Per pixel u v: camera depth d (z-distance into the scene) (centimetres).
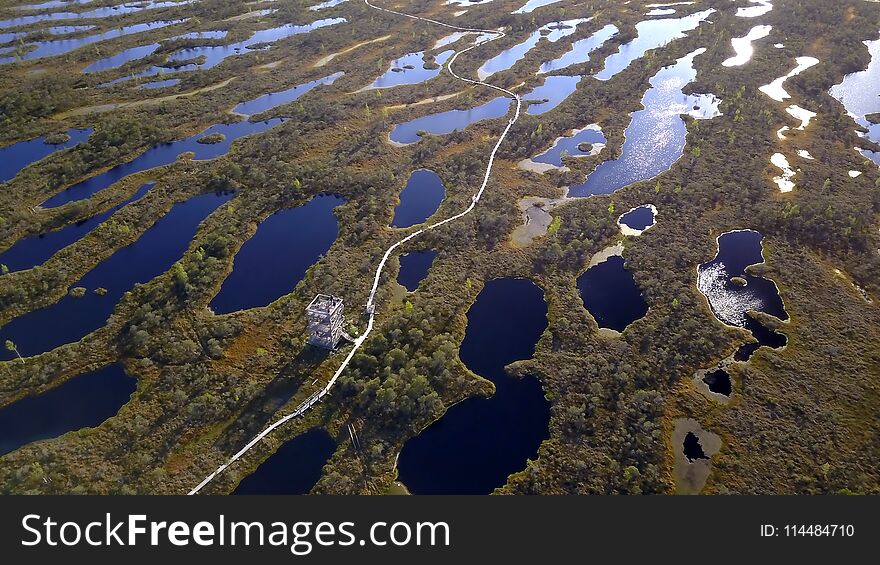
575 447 5606
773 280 7388
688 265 7638
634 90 12325
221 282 7575
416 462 5597
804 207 8300
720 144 10206
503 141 10531
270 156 10106
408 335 6650
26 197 9169
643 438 5575
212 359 6456
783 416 5747
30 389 6222
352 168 9831
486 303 7325
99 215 8875
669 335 6644
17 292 7306
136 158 10350
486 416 6016
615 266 7819
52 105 11800
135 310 7081
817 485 5169
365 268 7675
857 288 7175
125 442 5650
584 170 9744
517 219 8625
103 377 6375
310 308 6588
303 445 5738
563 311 7081
